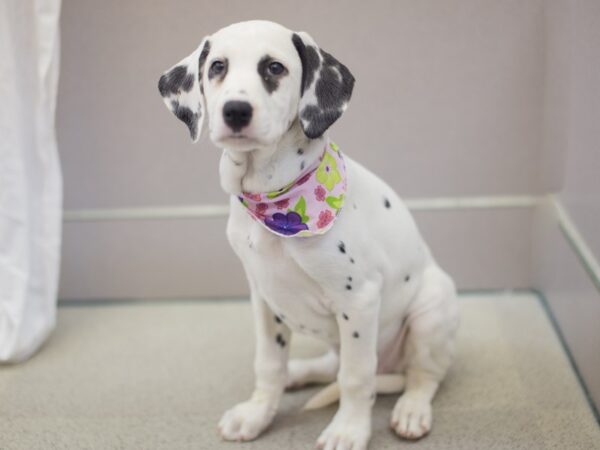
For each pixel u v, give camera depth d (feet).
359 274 4.73
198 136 4.44
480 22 6.94
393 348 5.73
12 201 6.35
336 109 4.30
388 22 6.95
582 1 5.86
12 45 6.12
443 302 5.53
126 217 7.67
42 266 6.66
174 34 7.03
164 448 5.25
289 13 6.96
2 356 6.42
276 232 4.50
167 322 7.38
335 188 4.57
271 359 5.33
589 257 5.77
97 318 7.52
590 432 5.24
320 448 5.03
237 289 7.89
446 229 7.66
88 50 7.11
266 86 4.05
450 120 7.27
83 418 5.67
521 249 7.71
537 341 6.68
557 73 6.72
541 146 7.32
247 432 5.25
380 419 5.52
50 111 6.44
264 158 4.37
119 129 7.37
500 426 5.36
